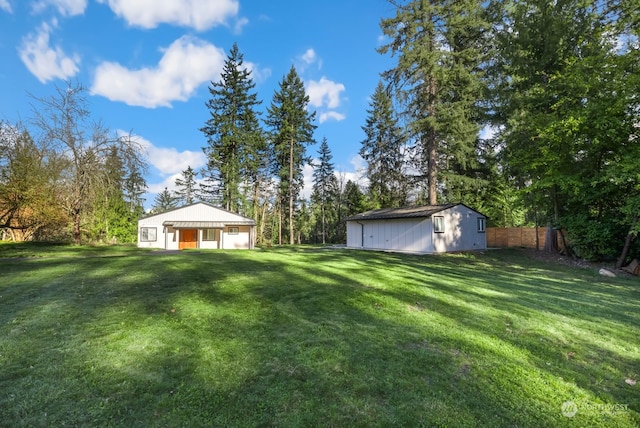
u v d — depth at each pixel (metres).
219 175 33.22
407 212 19.23
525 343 4.02
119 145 18.09
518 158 15.12
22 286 6.30
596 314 5.47
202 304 5.17
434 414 2.50
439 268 10.80
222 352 3.47
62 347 3.47
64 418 2.30
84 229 24.12
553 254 15.95
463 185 22.34
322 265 9.85
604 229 12.65
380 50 18.94
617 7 13.62
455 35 19.14
